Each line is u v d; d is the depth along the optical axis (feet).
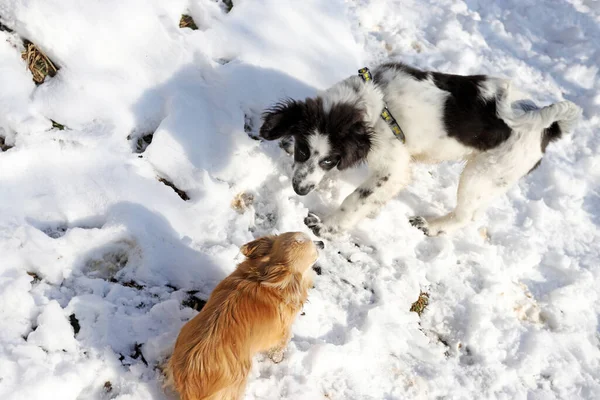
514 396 4.82
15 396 3.82
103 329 4.15
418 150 5.20
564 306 5.41
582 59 7.15
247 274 4.09
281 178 5.14
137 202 4.60
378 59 6.14
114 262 4.51
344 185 5.43
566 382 5.02
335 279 4.93
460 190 5.31
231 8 5.56
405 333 4.78
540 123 4.91
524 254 5.53
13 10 4.64
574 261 5.75
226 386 3.83
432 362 4.77
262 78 5.37
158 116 4.98
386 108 5.02
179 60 5.10
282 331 4.12
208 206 4.78
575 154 6.51
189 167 4.86
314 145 4.82
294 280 4.05
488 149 5.08
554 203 6.10
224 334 3.84
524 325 5.21
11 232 4.29
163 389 4.06
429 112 5.01
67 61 4.76
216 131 5.04
